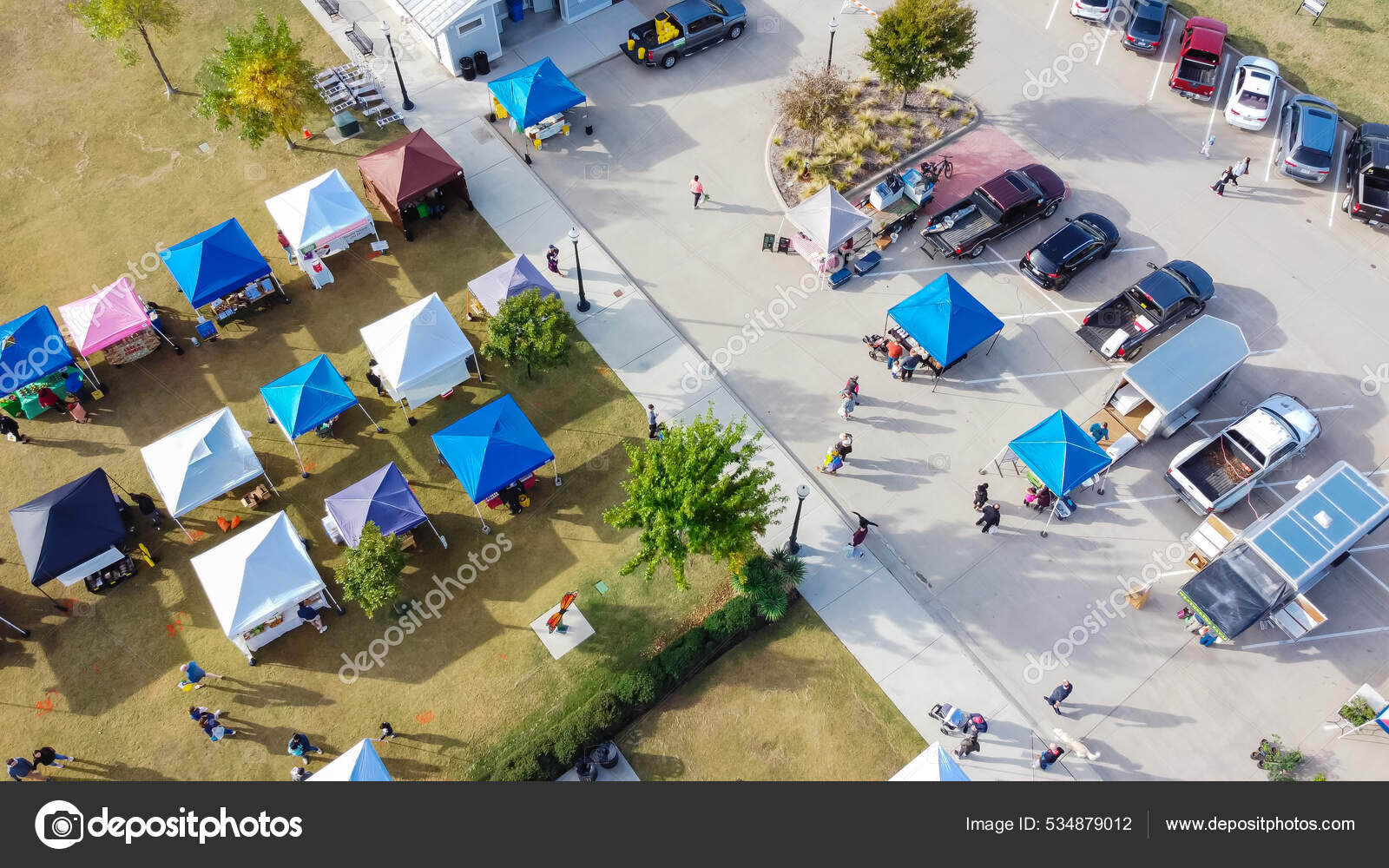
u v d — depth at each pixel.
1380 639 22.67
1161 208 30.45
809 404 26.34
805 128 30.72
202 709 20.83
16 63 33.62
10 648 21.98
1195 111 33.25
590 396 26.33
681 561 20.00
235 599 21.00
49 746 20.80
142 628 22.39
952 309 25.64
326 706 21.44
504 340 24.52
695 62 34.56
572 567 23.52
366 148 31.67
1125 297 27.36
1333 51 35.00
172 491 22.66
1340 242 29.64
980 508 24.09
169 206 29.95
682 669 21.47
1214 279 28.72
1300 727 21.48
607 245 29.52
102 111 32.34
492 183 30.86
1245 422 24.42
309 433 25.38
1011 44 35.34
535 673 21.95
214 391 26.19
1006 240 29.77
